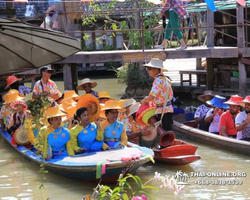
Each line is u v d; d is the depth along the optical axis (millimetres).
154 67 7379
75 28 23359
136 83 15188
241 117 7934
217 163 7602
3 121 9625
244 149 7773
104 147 6855
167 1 10930
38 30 3287
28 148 8469
